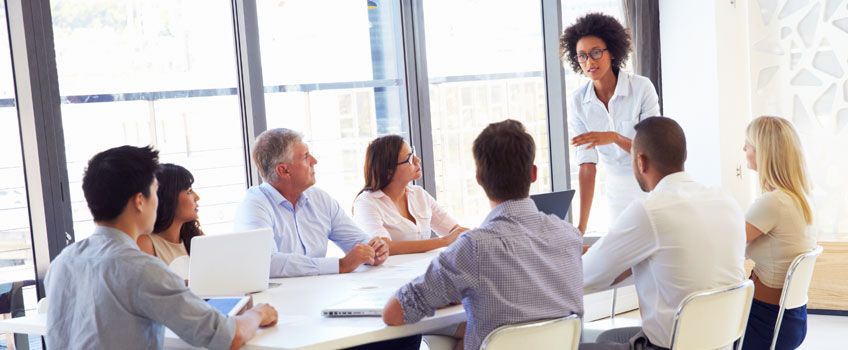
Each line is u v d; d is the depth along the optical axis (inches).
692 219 87.2
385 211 129.9
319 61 157.2
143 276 70.0
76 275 72.9
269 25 149.4
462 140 179.0
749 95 185.8
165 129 138.8
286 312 85.5
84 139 128.2
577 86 190.1
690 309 85.4
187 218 101.6
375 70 165.8
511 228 75.7
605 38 139.8
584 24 141.3
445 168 177.0
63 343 73.8
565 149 189.2
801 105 180.2
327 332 75.9
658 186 91.4
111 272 70.6
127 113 133.7
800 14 177.6
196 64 141.8
